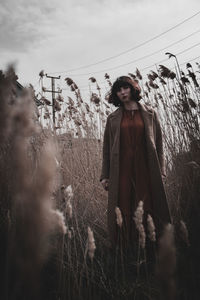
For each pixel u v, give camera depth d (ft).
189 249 5.27
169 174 9.04
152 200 6.89
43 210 1.58
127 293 4.84
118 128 7.41
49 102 10.63
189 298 4.38
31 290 1.55
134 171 7.02
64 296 4.45
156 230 6.57
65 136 12.14
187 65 10.21
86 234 6.92
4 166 3.31
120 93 7.44
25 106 1.78
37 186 1.57
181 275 4.71
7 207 4.14
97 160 11.00
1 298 3.27
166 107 10.06
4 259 3.79
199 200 6.40
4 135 1.76
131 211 6.85
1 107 1.79
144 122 7.29
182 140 8.56
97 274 5.18
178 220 6.61
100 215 8.63
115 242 6.77
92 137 12.44
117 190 7.02
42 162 1.58
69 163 10.75
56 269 5.01
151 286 4.85
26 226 1.56
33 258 1.56
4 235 3.98
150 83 11.32
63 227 3.18
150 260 6.21
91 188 9.69
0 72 1.99
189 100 8.55
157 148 7.77
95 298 4.55
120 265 6.00
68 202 4.25
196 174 7.04
